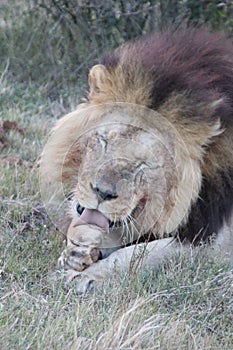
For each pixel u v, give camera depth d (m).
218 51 11.09
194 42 11.02
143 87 10.23
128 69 10.44
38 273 10.58
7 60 21.77
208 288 10.00
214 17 21.20
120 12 21.72
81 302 9.71
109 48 21.69
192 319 9.57
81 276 10.16
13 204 12.64
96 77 10.59
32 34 22.50
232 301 9.98
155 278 10.25
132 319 8.89
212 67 10.79
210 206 10.67
